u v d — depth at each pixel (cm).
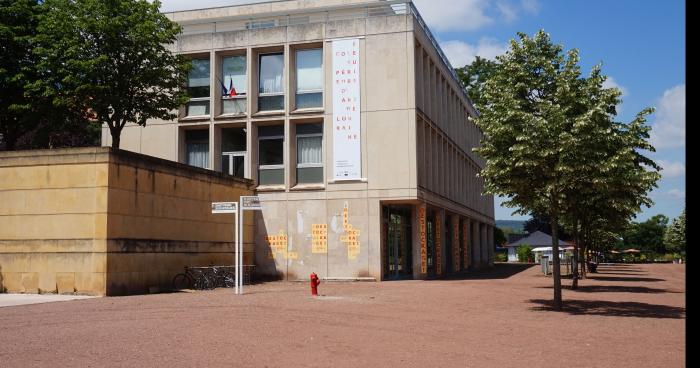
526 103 1645
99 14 2444
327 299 1827
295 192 3058
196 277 2319
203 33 3250
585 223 2628
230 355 937
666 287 2698
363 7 3312
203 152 3309
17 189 2042
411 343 1062
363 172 2980
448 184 4119
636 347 1043
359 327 1248
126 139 3297
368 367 860
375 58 3022
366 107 3006
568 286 2692
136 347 998
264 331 1174
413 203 3127
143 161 2170
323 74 3111
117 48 2467
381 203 3014
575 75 1602
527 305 1756
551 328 1273
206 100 3275
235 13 3834
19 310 1511
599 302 1894
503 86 1703
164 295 1981
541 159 1532
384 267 3072
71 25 2392
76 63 2347
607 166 1504
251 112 3166
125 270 2038
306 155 3145
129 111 2614
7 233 2038
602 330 1252
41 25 2505
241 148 3253
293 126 3147
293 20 3431
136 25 2442
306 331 1183
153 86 2727
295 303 1694
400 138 2956
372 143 2983
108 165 1972
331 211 3002
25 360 895
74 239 1972
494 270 4869
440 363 891
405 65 2988
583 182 1568
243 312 1468
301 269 3012
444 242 3941
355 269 2947
